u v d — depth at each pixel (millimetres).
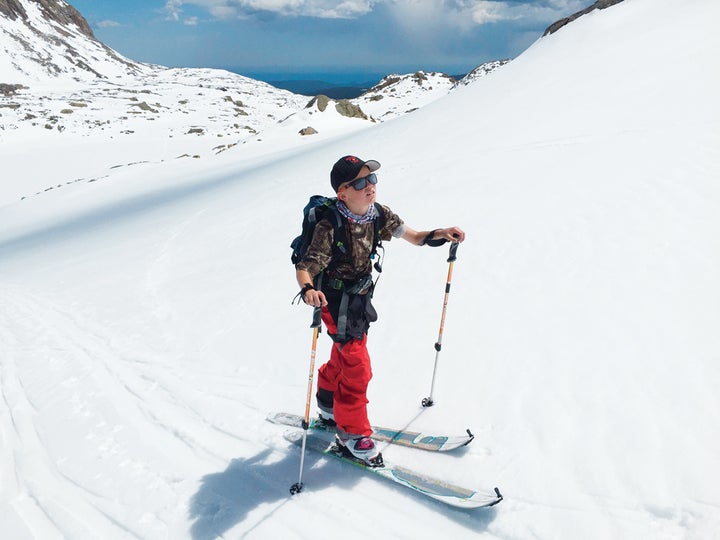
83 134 62500
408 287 6113
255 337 5828
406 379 4344
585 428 3338
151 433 4227
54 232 19891
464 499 2936
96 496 3514
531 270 5773
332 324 3291
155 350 5969
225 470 3639
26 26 157250
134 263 10594
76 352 6277
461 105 19641
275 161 24312
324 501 3197
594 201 7207
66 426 4500
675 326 4203
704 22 16406
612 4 22125
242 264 8781
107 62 161000
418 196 9766
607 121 11766
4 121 64062
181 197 19641
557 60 19656
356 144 19688
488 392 3941
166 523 3189
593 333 4367
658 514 2650
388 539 2842
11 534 3211
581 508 2777
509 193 8492
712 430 3102
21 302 9180
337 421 3438
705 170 7379
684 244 5492
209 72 171375
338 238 3059
